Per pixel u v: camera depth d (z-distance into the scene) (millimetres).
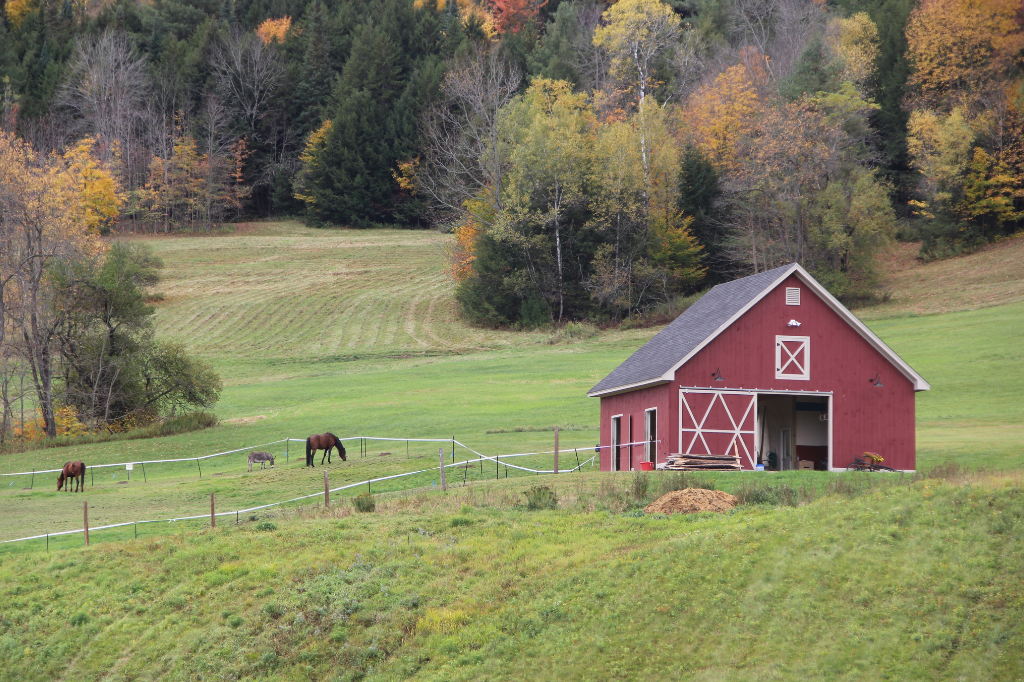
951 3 91750
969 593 14820
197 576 21859
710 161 91625
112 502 32312
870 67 97250
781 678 14227
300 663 18109
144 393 55156
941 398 45500
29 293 54562
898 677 13609
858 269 80938
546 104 102062
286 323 87500
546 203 90688
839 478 24281
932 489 19062
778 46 108438
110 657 19344
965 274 80438
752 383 31938
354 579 20578
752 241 83375
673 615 16625
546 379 60781
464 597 19188
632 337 79500
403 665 17406
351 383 63500
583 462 35719
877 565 16234
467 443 39531
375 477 32750
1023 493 17406
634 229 89312
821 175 81938
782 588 16406
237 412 55469
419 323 88000
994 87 87562
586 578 18828
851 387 32250
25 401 64125
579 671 15867
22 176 55938
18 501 33562
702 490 23188
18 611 21125
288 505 29000
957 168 85188
